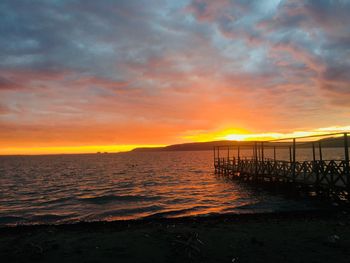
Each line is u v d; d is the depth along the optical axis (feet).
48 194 97.35
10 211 65.51
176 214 56.49
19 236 36.47
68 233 37.52
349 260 24.16
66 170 251.80
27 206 72.74
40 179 166.20
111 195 87.61
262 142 84.94
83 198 83.76
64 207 69.67
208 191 91.71
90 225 44.21
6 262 25.88
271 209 56.29
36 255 27.17
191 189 99.35
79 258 26.53
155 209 63.36
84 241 32.35
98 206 69.82
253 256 25.84
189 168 237.04
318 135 53.98
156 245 29.50
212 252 27.09
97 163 390.42
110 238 33.14
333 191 53.52
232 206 62.75
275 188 77.97
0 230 43.06
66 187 119.96
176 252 27.04
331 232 32.96
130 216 56.24
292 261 24.40
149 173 193.57
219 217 47.24
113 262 25.31
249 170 98.32
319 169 56.29
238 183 106.32
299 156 307.17
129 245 29.94
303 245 28.55
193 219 46.39
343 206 50.01
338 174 50.19
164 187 108.99
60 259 26.32
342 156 277.64
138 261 25.32
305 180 60.95
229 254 26.45
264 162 87.51
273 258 25.23
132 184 124.47
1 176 193.36
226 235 33.06
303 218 43.01
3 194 99.45
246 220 43.50
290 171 68.18
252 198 72.18
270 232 34.17
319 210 49.34
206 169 219.82
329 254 25.73
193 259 25.32
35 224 48.88
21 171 248.11
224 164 141.28
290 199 65.77
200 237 32.24
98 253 27.76
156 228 38.52
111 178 161.38
